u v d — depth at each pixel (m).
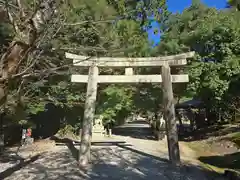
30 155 10.23
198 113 24.38
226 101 17.83
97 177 7.26
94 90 9.67
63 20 3.38
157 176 7.57
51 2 3.02
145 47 11.78
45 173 7.56
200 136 18.34
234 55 13.37
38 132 15.91
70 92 11.64
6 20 3.21
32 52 3.15
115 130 25.28
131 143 14.19
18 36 2.73
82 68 10.23
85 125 9.27
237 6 11.82
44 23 2.88
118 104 14.96
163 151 12.05
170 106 9.66
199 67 13.32
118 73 11.69
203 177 7.82
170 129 9.46
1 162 8.87
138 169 8.34
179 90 14.79
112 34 5.77
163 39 13.85
